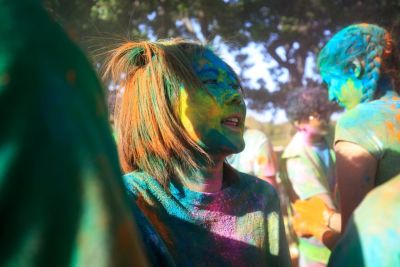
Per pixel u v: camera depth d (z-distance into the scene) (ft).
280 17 28.07
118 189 2.03
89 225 1.80
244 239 4.87
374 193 3.17
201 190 4.86
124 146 5.10
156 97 4.89
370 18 24.56
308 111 11.44
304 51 30.35
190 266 4.59
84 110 1.97
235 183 5.17
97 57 5.64
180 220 4.70
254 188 5.20
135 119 5.01
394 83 6.70
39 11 2.00
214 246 4.73
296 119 11.57
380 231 2.94
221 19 26.81
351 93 6.64
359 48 6.49
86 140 1.88
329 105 11.93
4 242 1.71
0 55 1.77
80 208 1.79
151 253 4.09
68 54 2.05
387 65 6.56
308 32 28.94
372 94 6.49
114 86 5.34
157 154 4.87
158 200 4.72
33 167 1.73
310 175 11.13
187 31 26.32
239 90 5.25
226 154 4.92
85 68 2.16
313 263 11.05
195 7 25.99
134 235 1.98
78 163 1.82
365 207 3.13
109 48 5.77
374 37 6.53
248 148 11.18
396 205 2.98
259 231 5.01
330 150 11.71
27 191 1.72
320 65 7.03
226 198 4.93
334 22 27.45
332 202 11.13
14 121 1.74
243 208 5.00
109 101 5.36
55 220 1.74
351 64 6.56
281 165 11.86
